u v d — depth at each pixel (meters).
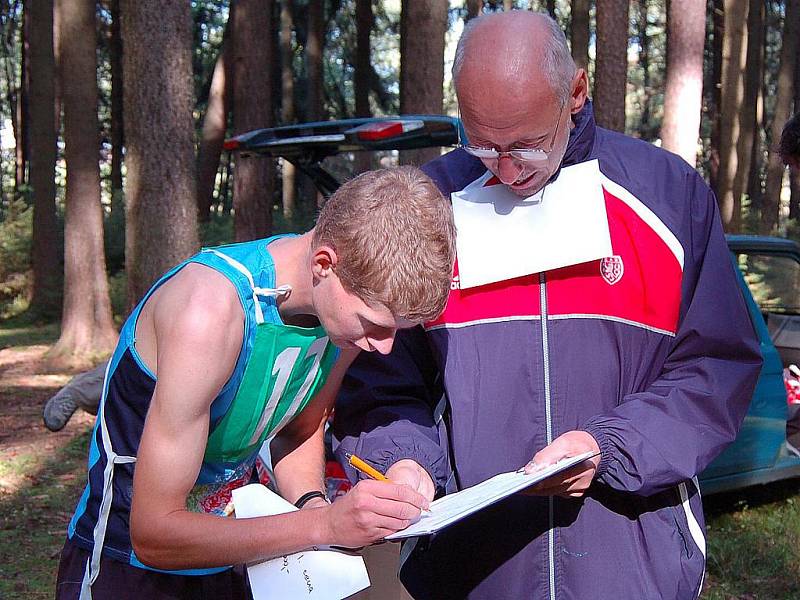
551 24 1.87
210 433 1.69
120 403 1.70
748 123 20.34
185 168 7.66
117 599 1.72
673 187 2.01
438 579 2.10
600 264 1.96
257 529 1.59
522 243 1.95
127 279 7.82
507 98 1.79
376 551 2.29
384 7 30.67
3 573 4.68
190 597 1.77
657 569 1.98
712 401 1.95
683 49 10.33
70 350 12.36
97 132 12.42
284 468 2.03
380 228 1.46
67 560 1.81
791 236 19.09
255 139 5.26
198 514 1.58
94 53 12.25
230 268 1.60
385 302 1.48
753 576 4.49
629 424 1.86
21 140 26.84
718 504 5.59
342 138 4.88
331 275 1.53
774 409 5.19
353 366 2.11
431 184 1.54
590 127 1.98
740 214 18.17
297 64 27.80
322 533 1.60
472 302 2.00
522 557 2.00
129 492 1.70
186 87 7.70
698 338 2.00
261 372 1.64
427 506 1.66
